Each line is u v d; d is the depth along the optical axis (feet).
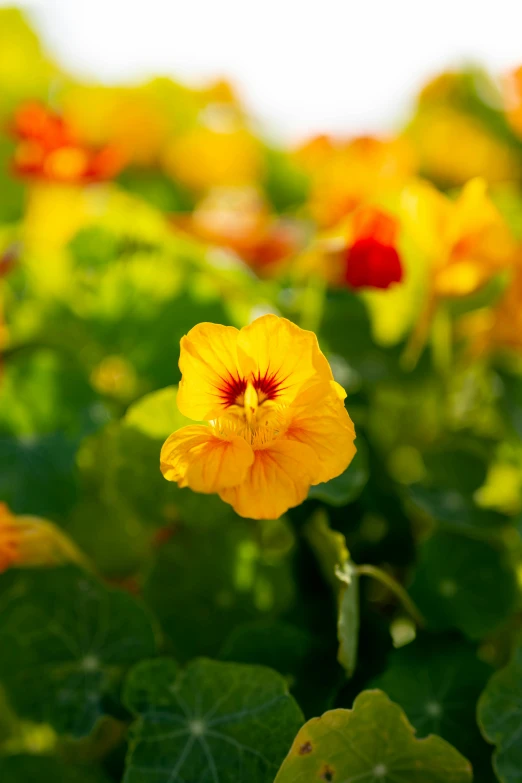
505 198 2.04
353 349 1.94
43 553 1.59
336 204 2.32
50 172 2.17
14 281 2.00
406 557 1.75
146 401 1.60
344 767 1.42
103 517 1.80
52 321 1.93
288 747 1.43
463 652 1.59
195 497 1.68
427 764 1.43
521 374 1.92
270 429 1.43
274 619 1.66
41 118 2.13
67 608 1.57
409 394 1.97
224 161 3.37
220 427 1.44
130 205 2.12
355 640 1.50
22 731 1.61
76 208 2.23
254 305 1.98
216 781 1.43
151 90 3.63
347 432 1.38
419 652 1.59
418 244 1.76
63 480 1.77
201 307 1.91
